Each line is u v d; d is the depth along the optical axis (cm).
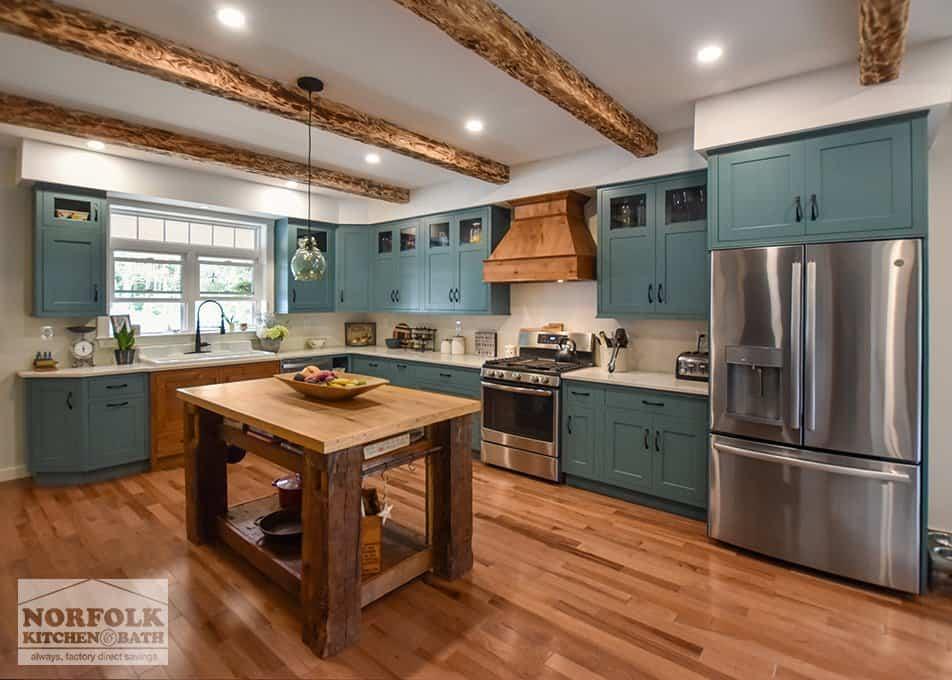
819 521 257
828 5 203
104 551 276
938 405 282
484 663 194
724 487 287
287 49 240
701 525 318
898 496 238
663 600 236
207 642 204
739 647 203
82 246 391
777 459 266
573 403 374
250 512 295
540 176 417
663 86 278
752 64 253
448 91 287
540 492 371
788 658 197
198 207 462
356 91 286
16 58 247
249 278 531
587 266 400
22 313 387
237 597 235
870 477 241
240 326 515
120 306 443
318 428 210
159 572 255
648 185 363
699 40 232
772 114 269
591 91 272
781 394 266
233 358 455
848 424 248
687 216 349
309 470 204
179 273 480
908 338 234
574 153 397
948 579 243
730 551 284
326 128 306
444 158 374
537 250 415
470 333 521
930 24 214
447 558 252
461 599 236
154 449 409
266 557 242
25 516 320
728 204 285
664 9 208
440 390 473
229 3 204
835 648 203
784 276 263
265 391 291
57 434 373
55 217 379
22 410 390
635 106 304
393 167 438
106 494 358
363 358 548
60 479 379
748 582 252
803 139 262
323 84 277
